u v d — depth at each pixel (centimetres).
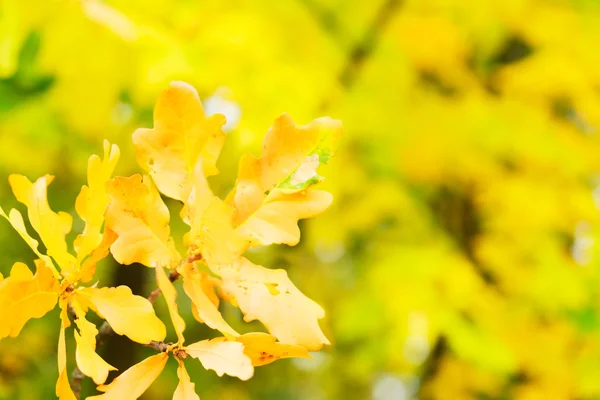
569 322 408
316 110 323
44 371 505
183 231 401
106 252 183
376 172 396
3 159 380
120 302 182
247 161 186
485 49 412
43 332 482
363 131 368
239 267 185
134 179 183
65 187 424
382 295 378
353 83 368
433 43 381
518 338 402
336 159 363
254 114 287
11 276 178
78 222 460
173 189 184
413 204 413
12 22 250
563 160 394
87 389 360
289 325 184
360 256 430
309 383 760
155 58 260
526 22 390
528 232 409
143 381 180
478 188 407
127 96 313
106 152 184
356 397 677
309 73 324
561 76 388
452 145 383
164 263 183
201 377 508
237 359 178
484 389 437
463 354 359
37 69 281
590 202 405
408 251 393
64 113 317
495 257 408
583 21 391
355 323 391
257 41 292
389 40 377
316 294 500
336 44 365
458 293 374
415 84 395
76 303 182
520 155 397
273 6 339
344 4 377
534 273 400
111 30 254
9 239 464
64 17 263
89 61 281
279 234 185
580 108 409
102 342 186
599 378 402
